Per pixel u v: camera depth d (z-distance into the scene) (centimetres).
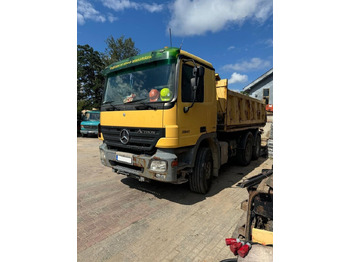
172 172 336
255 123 793
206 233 291
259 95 2089
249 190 249
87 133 1589
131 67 396
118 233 291
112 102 422
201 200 402
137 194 430
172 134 332
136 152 386
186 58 365
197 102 394
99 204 381
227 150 561
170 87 340
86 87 2466
